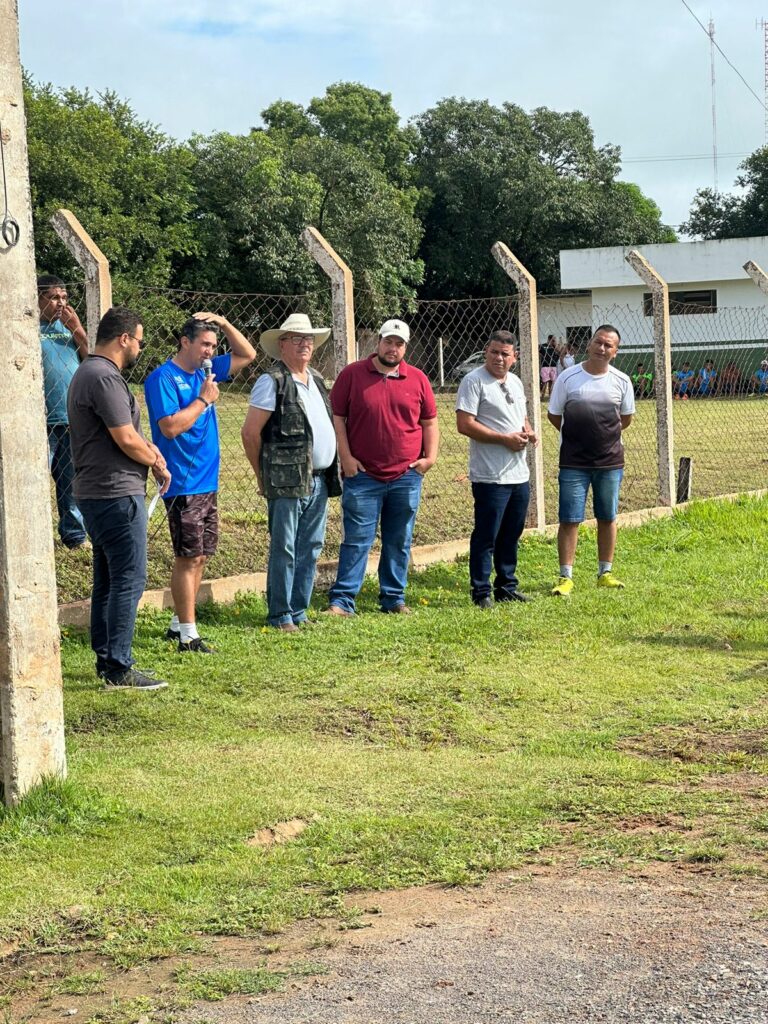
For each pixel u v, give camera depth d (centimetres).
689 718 645
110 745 597
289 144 4891
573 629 836
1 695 494
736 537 1184
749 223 5641
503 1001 338
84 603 830
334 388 885
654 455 1936
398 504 886
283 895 425
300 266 4025
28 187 496
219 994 352
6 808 491
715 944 369
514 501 916
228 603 895
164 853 462
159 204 3753
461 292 5522
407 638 810
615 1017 325
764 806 506
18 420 490
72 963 381
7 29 484
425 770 561
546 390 2298
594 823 490
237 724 636
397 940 385
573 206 5262
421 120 5509
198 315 780
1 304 485
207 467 771
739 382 3077
